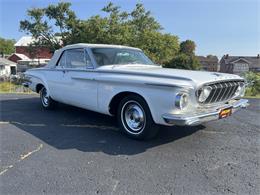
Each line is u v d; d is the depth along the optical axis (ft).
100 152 13.20
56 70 20.22
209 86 13.19
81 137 15.48
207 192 9.59
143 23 112.68
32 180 10.43
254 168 11.48
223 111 13.94
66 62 19.33
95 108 16.80
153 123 14.01
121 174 10.89
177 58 121.90
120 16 106.73
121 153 13.07
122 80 14.58
